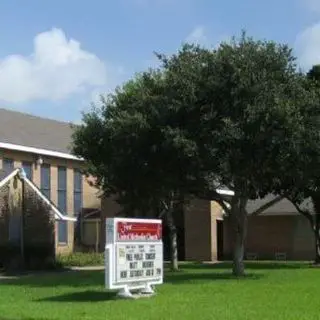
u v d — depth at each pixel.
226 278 23.75
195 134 22.31
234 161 22.34
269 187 28.52
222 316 13.69
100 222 46.06
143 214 32.53
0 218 32.62
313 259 42.47
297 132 21.67
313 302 16.00
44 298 17.89
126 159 23.75
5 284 23.14
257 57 22.56
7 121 45.22
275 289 19.23
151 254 18.41
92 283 22.67
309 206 41.62
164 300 16.64
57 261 36.34
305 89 23.86
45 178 44.62
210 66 22.44
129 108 24.78
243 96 22.06
